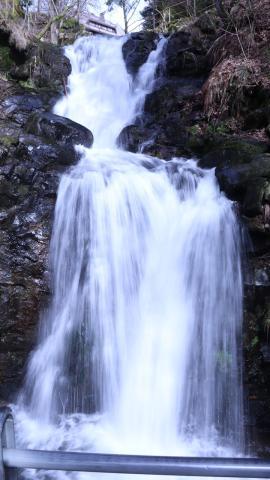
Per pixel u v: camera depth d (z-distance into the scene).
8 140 6.01
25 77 9.10
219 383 5.02
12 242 5.51
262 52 7.78
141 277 5.49
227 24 8.95
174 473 1.33
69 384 5.27
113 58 10.37
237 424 4.93
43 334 5.45
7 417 1.43
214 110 7.63
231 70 7.59
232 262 5.12
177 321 5.24
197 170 6.07
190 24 9.90
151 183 5.93
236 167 5.45
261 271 4.93
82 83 9.89
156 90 9.01
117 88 9.91
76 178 5.77
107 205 5.59
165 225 5.66
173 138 7.70
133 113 9.20
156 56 9.95
